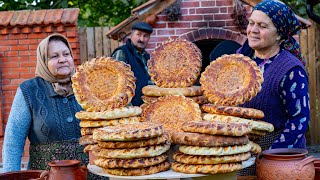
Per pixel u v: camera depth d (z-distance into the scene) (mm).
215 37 6746
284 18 2775
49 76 3025
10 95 7125
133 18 6672
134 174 2189
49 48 3006
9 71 7082
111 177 2270
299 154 2303
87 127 2449
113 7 11125
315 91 7574
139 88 5484
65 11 7062
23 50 7020
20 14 7027
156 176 2178
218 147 2180
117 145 2182
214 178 2254
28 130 3047
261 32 2777
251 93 2506
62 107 3027
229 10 6715
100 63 2611
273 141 2805
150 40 6824
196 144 2191
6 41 7008
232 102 2500
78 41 7266
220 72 2639
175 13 6684
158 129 2209
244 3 6680
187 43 2818
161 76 2738
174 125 2527
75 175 2295
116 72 2611
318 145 7672
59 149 2992
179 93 2650
